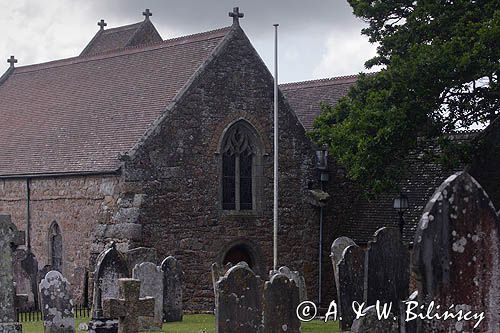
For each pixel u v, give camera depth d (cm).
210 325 3050
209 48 4297
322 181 4516
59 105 4872
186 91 4125
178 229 4081
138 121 4184
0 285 2084
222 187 4234
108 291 2727
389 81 3459
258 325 2220
